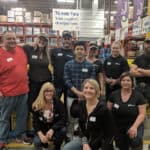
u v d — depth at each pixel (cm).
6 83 343
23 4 1819
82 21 1176
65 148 286
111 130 274
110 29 1095
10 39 337
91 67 372
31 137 384
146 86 370
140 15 478
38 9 1842
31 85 376
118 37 687
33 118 336
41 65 378
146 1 469
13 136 380
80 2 1203
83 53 369
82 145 281
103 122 276
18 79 346
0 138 352
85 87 280
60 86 404
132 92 321
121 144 314
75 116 339
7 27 996
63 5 1839
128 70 417
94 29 1181
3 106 349
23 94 356
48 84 336
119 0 677
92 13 1194
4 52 340
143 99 317
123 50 650
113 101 323
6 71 340
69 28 754
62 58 403
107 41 898
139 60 384
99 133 279
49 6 1838
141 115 311
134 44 595
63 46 410
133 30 524
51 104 335
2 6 1823
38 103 332
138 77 377
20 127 364
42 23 1012
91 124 275
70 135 361
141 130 315
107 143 271
